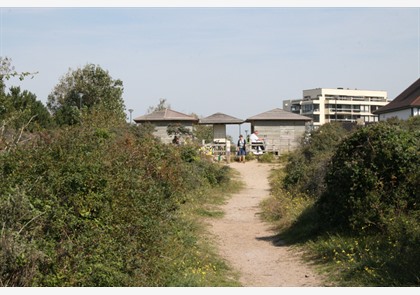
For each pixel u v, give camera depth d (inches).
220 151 1535.4
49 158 385.4
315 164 839.1
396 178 483.8
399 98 2118.6
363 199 485.1
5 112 497.4
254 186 1059.3
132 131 911.7
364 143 511.8
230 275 429.1
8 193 320.8
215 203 824.3
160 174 614.9
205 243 522.3
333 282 388.2
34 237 314.3
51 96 2119.8
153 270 363.9
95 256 329.1
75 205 359.6
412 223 414.0
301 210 647.1
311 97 4379.9
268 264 471.5
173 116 1691.7
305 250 500.1
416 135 517.0
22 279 289.9
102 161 435.2
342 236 487.5
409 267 367.2
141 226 396.5
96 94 2055.9
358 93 4313.5
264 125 1727.4
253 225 671.8
